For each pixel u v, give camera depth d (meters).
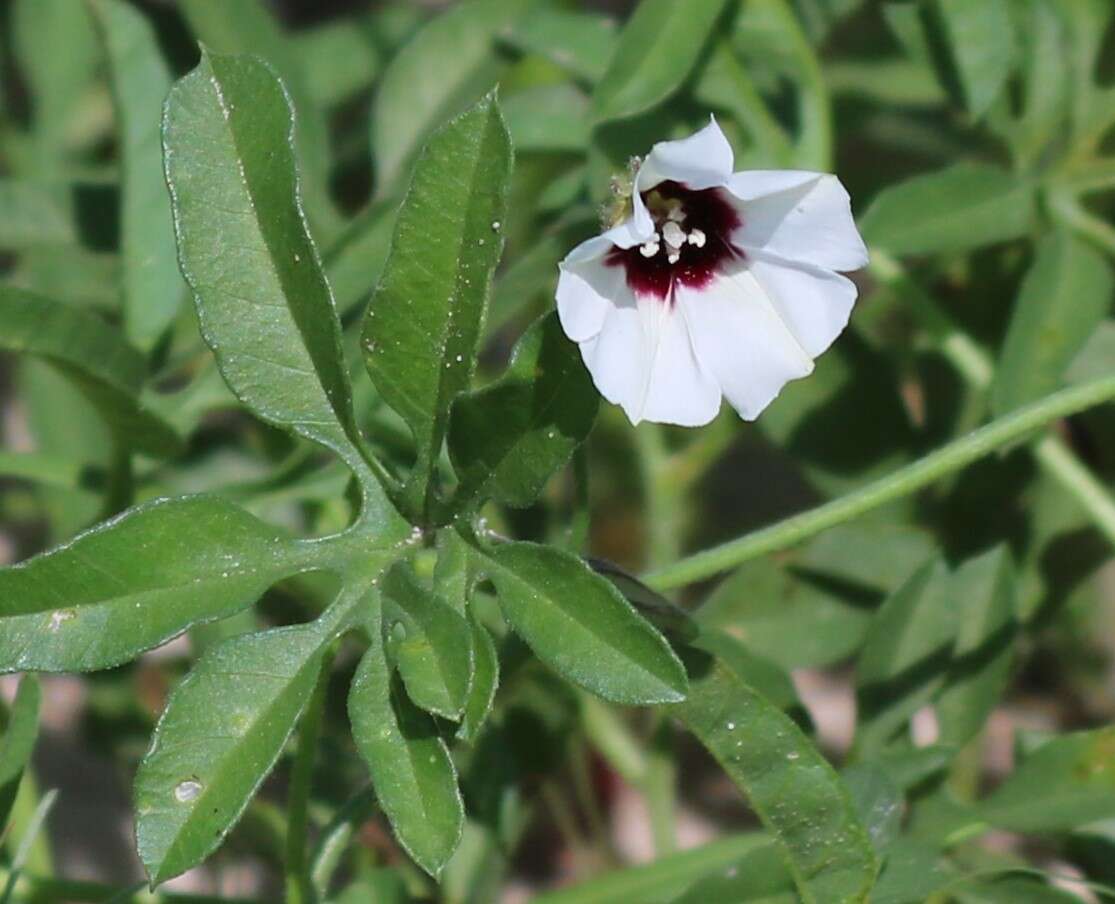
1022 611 0.64
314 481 0.62
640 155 0.63
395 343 0.54
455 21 0.65
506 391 0.53
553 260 0.61
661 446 0.67
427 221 0.53
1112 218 0.64
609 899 0.62
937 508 0.64
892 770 0.60
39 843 0.63
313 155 0.64
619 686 0.52
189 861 0.52
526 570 0.53
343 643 0.64
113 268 0.67
